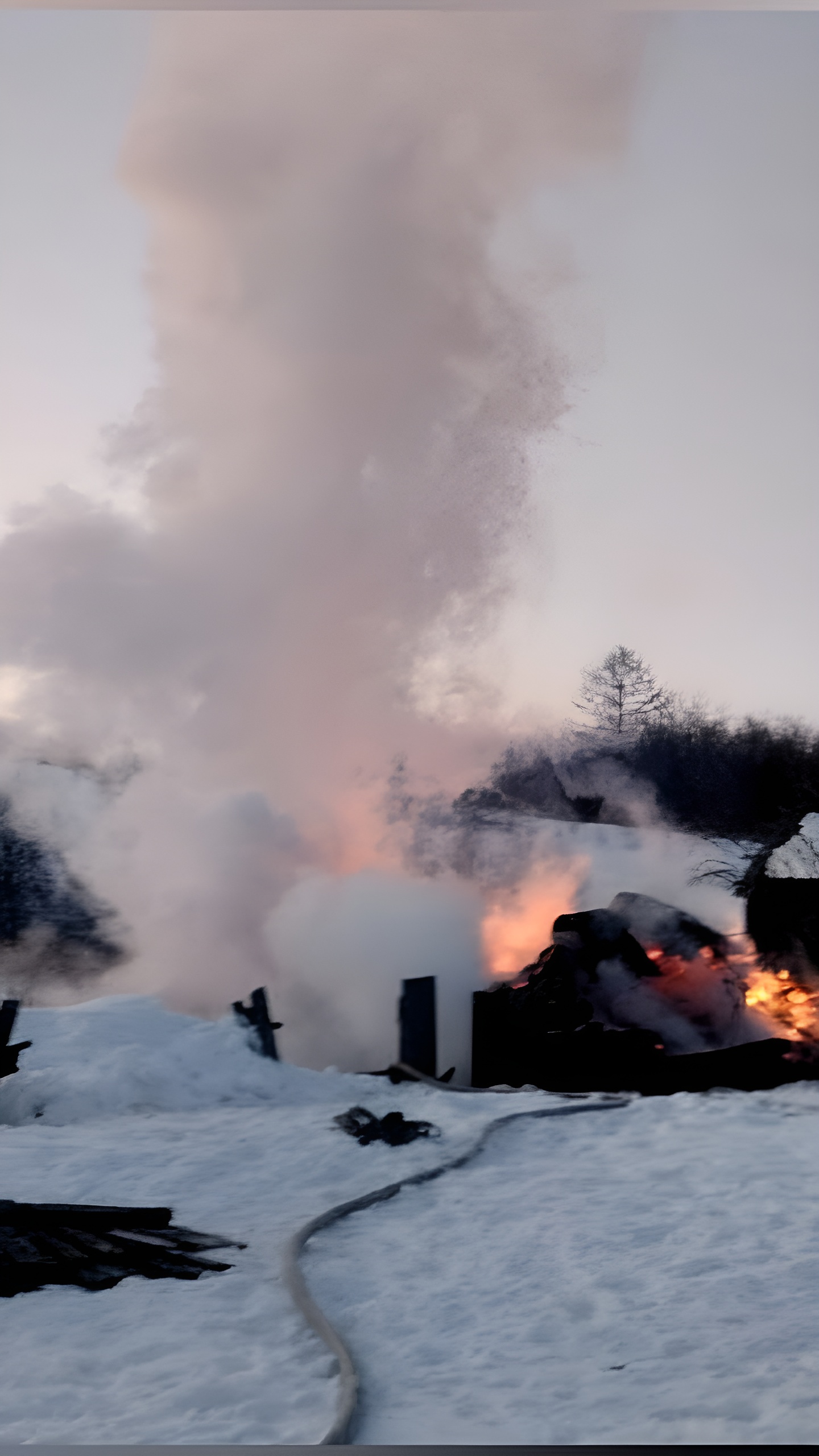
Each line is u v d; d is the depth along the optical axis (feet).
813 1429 11.65
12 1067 32.53
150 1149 26.35
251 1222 20.79
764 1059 37.83
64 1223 19.39
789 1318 15.42
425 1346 14.47
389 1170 24.85
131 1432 11.74
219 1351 14.17
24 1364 13.66
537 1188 23.27
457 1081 49.06
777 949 45.98
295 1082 35.60
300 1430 11.81
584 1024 41.68
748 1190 22.88
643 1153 26.78
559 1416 12.19
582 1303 16.10
